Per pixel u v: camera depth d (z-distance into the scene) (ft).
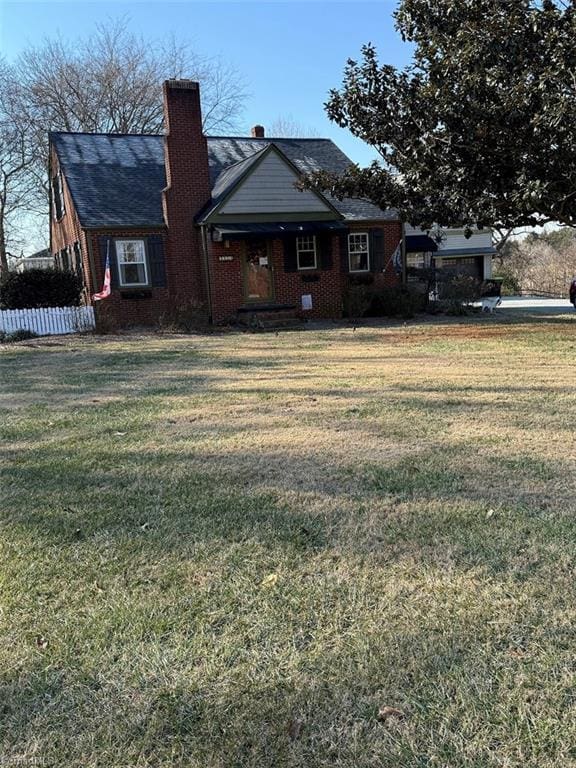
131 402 21.80
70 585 9.14
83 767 5.83
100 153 60.85
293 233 52.80
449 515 11.08
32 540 10.68
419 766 5.70
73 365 32.14
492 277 99.14
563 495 11.84
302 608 8.30
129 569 9.57
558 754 5.78
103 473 14.12
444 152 37.45
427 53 35.94
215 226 52.26
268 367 29.19
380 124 40.57
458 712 6.35
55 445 16.61
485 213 37.96
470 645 7.40
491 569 9.16
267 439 16.35
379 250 60.49
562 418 17.56
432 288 64.49
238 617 8.15
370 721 6.28
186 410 20.21
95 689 6.88
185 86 53.78
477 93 34.27
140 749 6.01
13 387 26.07
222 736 6.14
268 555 9.86
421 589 8.68
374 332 43.60
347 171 44.27
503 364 27.58
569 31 30.89
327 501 11.94
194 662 7.27
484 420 17.58
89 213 53.42
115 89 105.60
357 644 7.48
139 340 43.96
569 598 8.32
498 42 32.73
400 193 41.68
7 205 95.86
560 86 31.22
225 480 13.33
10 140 94.32
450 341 36.68
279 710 6.47
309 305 56.44
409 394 21.53
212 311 53.47
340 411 19.24
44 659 7.42
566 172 33.17
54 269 53.67
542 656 7.14
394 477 13.08
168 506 12.01
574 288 59.88
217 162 64.80
